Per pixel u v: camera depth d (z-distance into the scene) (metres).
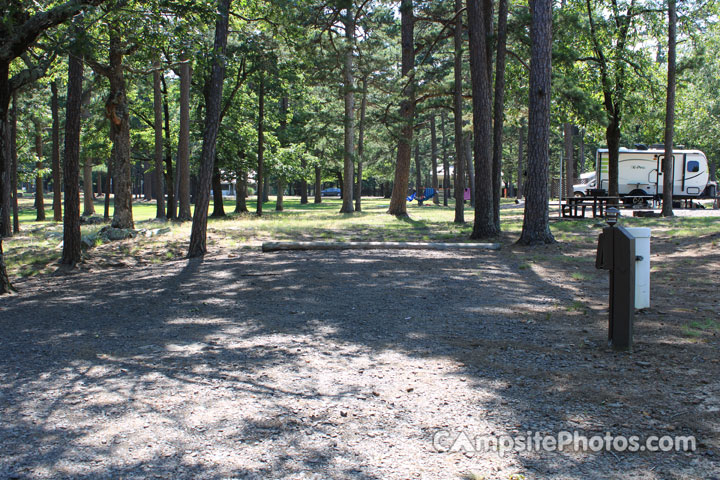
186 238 17.16
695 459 3.18
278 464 3.24
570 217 22.14
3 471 3.18
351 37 26.20
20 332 6.64
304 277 10.08
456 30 21.83
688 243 13.02
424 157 66.38
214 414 3.96
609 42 23.47
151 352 5.57
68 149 13.65
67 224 13.80
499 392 4.29
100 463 3.27
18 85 10.24
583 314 6.84
